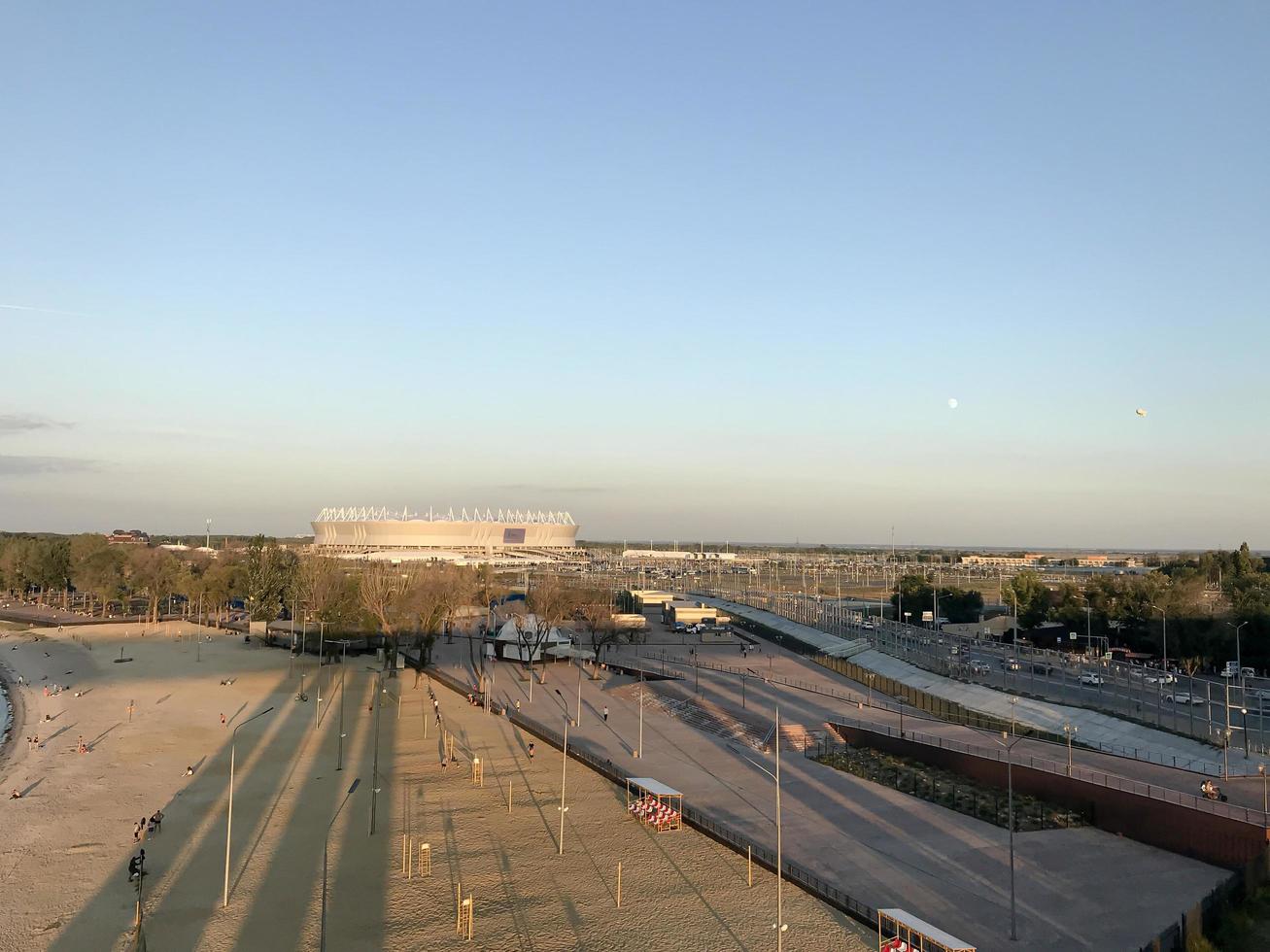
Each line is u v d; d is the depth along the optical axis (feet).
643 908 194.39
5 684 468.34
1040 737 325.42
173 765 309.63
